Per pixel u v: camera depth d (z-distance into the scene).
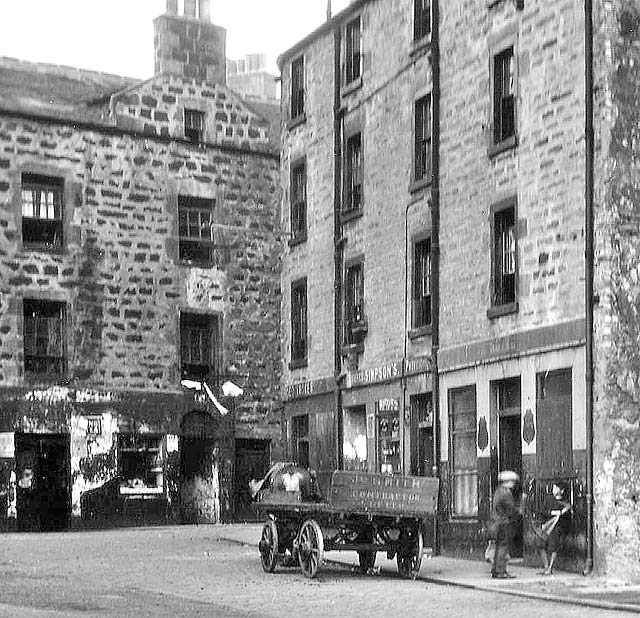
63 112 33.97
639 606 15.63
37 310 33.41
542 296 21.56
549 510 20.73
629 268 20.02
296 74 32.56
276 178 37.50
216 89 36.72
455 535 23.83
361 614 15.07
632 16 20.48
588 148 20.34
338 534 19.53
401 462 26.03
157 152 35.44
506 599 16.80
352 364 28.53
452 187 24.67
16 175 33.16
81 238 34.00
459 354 23.89
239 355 36.47
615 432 19.59
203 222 36.31
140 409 34.53
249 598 16.89
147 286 34.94
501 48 23.19
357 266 28.77
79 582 19.17
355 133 29.05
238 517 36.34
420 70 26.11
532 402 21.55
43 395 33.06
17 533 31.56
